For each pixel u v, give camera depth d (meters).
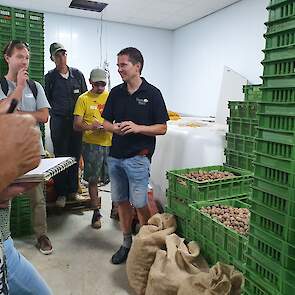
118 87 2.30
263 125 0.96
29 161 0.50
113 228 3.03
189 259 1.78
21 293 1.07
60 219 3.24
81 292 2.03
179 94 6.99
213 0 5.09
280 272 0.91
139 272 1.95
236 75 5.07
